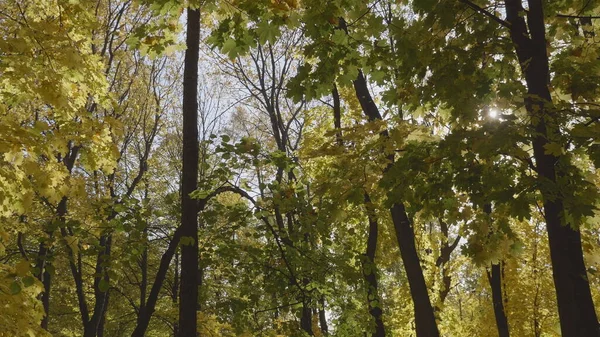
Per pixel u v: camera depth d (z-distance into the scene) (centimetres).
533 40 552
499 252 580
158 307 1648
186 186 688
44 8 539
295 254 834
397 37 607
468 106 559
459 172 542
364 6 595
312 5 544
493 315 1203
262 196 807
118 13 1226
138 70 1487
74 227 680
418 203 576
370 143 650
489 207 878
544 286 1112
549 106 493
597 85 574
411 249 810
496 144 467
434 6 605
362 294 860
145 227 729
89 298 1606
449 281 1511
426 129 623
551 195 452
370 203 801
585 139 468
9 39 414
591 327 475
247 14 550
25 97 482
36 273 464
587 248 624
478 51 594
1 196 414
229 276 871
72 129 493
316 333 1295
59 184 457
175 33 649
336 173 646
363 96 863
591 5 644
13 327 407
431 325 780
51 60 462
